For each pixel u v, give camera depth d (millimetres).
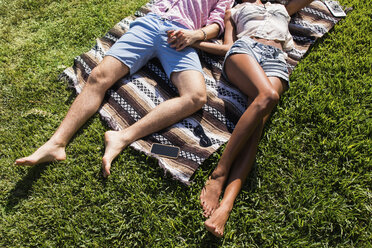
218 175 2027
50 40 3193
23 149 2332
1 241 1931
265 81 2131
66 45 3160
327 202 2020
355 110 2518
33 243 1913
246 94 2400
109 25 3332
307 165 2236
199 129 2391
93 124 2432
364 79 2721
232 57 2375
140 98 2561
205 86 2447
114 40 3066
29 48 3104
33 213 2027
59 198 2074
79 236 1925
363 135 2336
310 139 2371
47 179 2152
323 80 2764
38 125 2473
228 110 2525
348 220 1967
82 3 3604
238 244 1903
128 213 2018
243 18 2744
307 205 2029
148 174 2164
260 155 2275
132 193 2080
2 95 2697
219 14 2871
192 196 2051
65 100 2641
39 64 2953
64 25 3344
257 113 2006
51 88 2727
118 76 2533
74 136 2371
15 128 2477
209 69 2857
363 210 1998
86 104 2375
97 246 1885
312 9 3412
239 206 2051
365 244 1877
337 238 1926
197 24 2809
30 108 2611
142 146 2273
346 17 3398
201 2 2791
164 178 2139
